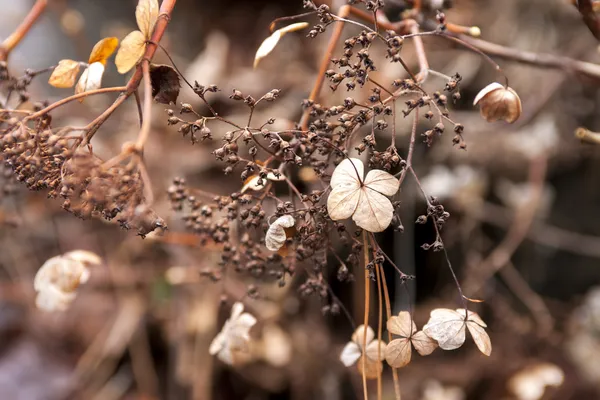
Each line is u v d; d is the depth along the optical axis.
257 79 0.78
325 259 0.45
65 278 0.48
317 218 0.43
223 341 0.47
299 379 0.72
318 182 0.54
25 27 0.48
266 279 0.69
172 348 0.77
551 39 0.77
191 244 0.58
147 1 0.41
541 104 0.70
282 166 0.45
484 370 0.73
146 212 0.40
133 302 0.78
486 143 0.73
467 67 0.75
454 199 0.73
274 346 0.70
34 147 0.42
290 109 0.74
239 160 0.42
